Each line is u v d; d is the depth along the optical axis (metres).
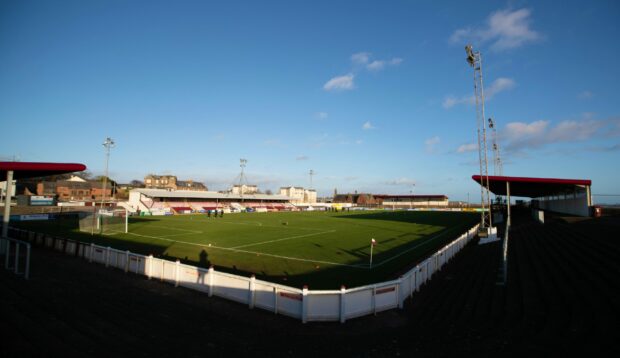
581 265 12.90
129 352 6.43
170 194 75.19
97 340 6.89
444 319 9.29
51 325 7.49
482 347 7.02
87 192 94.50
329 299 9.34
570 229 21.72
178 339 7.39
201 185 140.25
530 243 20.67
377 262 19.02
